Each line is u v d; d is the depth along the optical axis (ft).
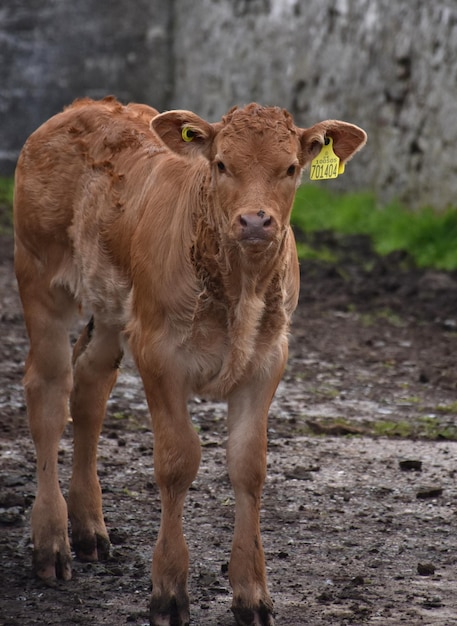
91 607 34.19
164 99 172.55
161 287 33.88
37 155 41.93
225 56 155.22
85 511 38.78
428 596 35.19
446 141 109.40
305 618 33.35
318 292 88.07
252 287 32.96
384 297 86.58
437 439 53.42
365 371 65.98
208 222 33.40
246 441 33.68
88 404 39.55
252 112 33.94
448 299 85.46
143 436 52.42
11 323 75.46
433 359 68.95
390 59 119.55
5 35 164.25
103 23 168.45
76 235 40.11
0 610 33.81
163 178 36.70
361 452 50.72
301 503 44.09
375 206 121.70
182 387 33.76
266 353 34.01
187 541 39.73
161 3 170.81
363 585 36.11
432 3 111.75
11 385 59.77
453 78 108.06
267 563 37.88
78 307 41.04
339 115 131.03
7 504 42.57
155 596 32.89
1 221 122.83
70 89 167.53
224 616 33.63
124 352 40.09
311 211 126.21
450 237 103.19
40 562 36.60
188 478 33.35
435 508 43.80
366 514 42.98
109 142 40.24
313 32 135.23
